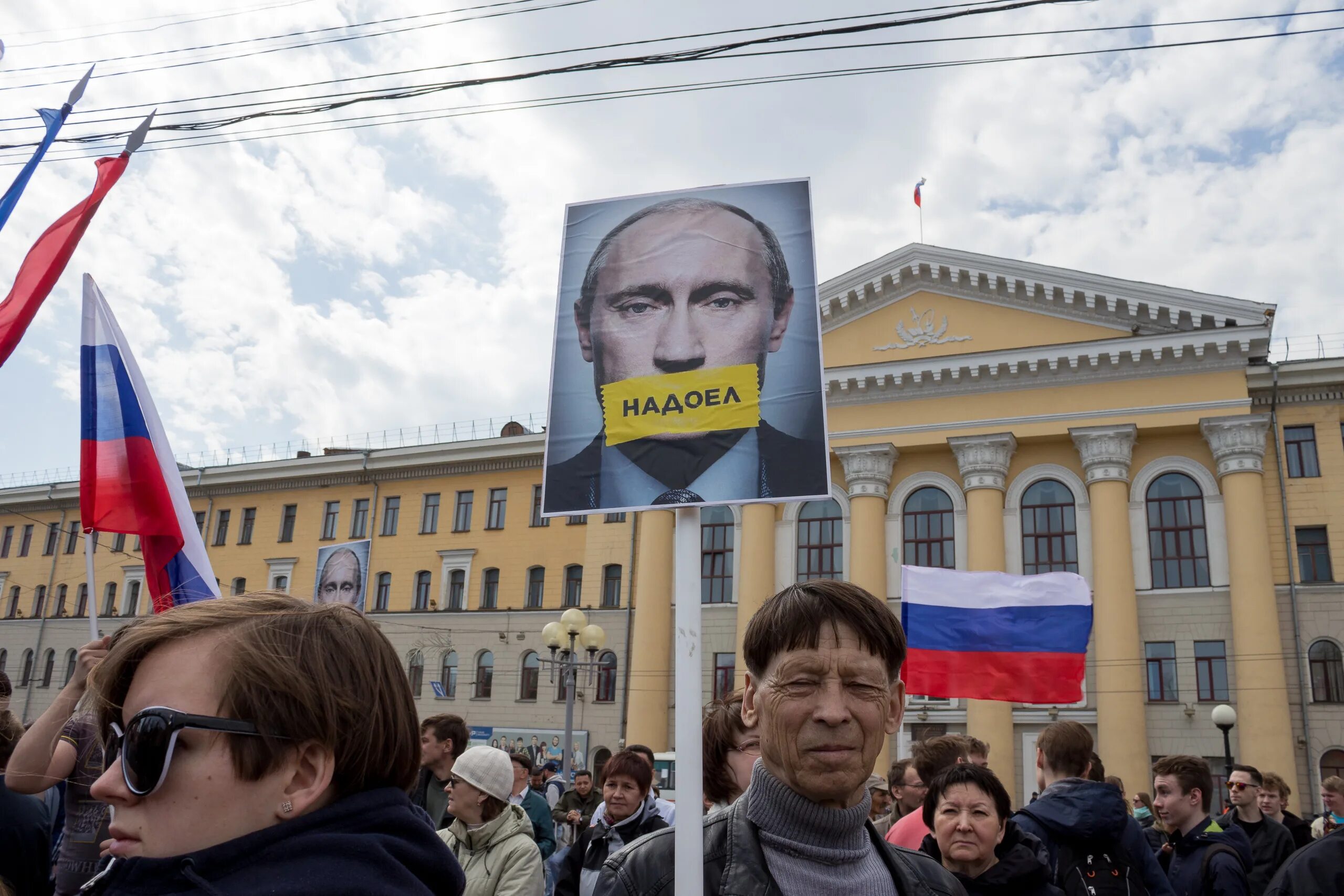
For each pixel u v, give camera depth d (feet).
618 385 12.37
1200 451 94.58
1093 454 95.25
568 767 65.62
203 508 140.97
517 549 119.85
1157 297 95.09
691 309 12.46
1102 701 88.84
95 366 16.97
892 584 99.45
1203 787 18.60
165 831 4.54
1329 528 89.71
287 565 132.16
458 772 15.98
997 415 99.25
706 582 105.60
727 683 101.45
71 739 10.98
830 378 103.86
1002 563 95.35
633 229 12.99
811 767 7.39
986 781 13.12
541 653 114.62
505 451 123.24
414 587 124.47
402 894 4.61
